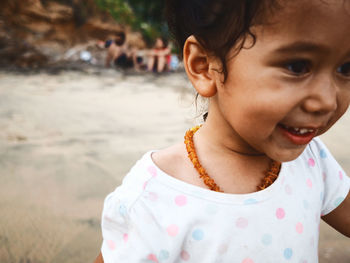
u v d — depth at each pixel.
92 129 3.67
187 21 0.70
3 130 3.48
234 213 0.73
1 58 8.01
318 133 0.67
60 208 2.07
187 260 0.73
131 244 0.73
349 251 1.71
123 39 9.22
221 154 0.77
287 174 0.81
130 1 11.97
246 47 0.58
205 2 0.63
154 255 0.71
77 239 1.81
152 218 0.72
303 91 0.57
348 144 3.22
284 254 0.75
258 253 0.73
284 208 0.77
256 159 0.78
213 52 0.63
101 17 10.70
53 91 5.73
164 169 0.77
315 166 0.89
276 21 0.54
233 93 0.62
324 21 0.52
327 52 0.54
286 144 0.63
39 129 3.58
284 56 0.55
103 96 5.55
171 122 4.06
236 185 0.76
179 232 0.71
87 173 2.54
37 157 2.82
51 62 8.53
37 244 1.76
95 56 9.45
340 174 0.92
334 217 0.93
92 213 2.04
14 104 4.61
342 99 0.61
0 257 1.66
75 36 10.00
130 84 6.91
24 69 7.81
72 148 3.05
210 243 0.72
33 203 2.12
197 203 0.73
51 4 9.69
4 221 1.93
